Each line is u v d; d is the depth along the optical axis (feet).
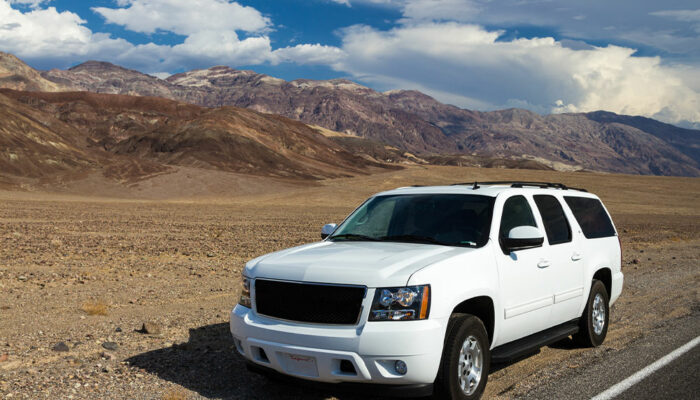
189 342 22.59
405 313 14.53
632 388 17.42
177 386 17.25
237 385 17.49
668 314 29.17
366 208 20.79
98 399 15.96
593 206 25.18
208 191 422.82
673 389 17.30
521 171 414.62
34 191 417.49
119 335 23.70
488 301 16.99
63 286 36.35
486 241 17.60
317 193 333.62
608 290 24.99
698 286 38.17
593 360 20.90
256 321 15.94
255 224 118.52
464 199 19.26
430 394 14.84
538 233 18.01
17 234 75.97
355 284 14.75
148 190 428.56
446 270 15.49
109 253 57.67
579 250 22.02
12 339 22.80
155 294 33.81
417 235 18.29
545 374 19.13
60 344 21.18
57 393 16.37
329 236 20.10
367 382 14.69
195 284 37.93
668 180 373.61
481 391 16.39
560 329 21.22
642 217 182.09
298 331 14.93
